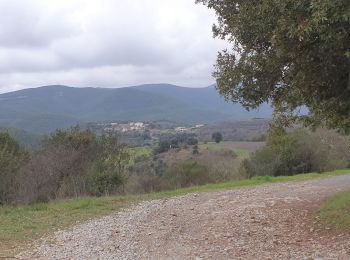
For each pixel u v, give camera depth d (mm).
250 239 9938
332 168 29484
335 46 6770
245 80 8844
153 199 16812
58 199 17156
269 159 27734
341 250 8297
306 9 6590
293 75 8023
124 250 9391
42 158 18312
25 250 9766
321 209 12156
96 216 13859
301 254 8312
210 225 11688
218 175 25328
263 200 14906
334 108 8148
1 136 21094
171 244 9789
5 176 16594
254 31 8133
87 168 19219
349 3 5996
